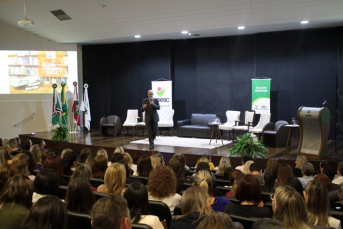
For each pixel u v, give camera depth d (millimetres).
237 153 7848
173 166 4188
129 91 13969
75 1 9727
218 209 3072
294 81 11414
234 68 12367
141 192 2521
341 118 10812
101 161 4352
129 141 10719
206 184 3061
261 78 11711
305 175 4422
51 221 1787
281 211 1992
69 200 2609
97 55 14211
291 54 11391
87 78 14266
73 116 13602
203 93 12961
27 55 13234
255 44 11906
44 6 10352
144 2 9367
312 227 2188
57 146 10969
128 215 1574
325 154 7824
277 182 4156
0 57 12898
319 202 2498
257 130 9938
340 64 10727
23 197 2430
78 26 11539
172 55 13359
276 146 9469
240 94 12328
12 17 11602
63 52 13727
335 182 4484
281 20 9742
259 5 8828
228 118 11320
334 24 10305
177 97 13438
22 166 4098
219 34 12031
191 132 11484
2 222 2303
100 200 1574
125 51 13898
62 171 4078
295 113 11484
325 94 11008
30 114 13375
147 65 13594
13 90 13141
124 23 10898
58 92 13742
